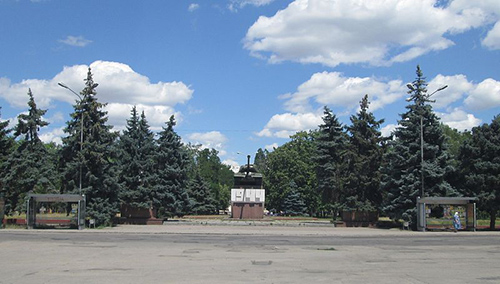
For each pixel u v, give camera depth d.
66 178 37.72
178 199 48.06
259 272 12.91
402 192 38.41
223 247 21.47
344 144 47.12
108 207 38.34
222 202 100.69
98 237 27.69
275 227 40.88
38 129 38.19
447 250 20.14
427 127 38.94
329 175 49.78
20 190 37.53
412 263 15.20
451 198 35.69
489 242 25.23
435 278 11.90
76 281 11.24
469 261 15.80
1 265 14.30
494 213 37.47
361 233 33.50
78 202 35.00
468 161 37.47
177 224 43.56
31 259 15.95
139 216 44.38
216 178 115.00
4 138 38.62
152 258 16.42
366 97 44.84
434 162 37.88
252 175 56.00
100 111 38.69
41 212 50.72
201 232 33.25
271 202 82.62
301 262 15.41
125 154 44.88
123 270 13.22
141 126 46.31
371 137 44.00
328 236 30.83
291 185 76.38
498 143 36.53
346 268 13.86
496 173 36.12
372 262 15.46
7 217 41.75
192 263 14.96
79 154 36.59
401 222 41.72
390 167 40.41
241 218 52.59
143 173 45.59
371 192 43.50
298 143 82.62
